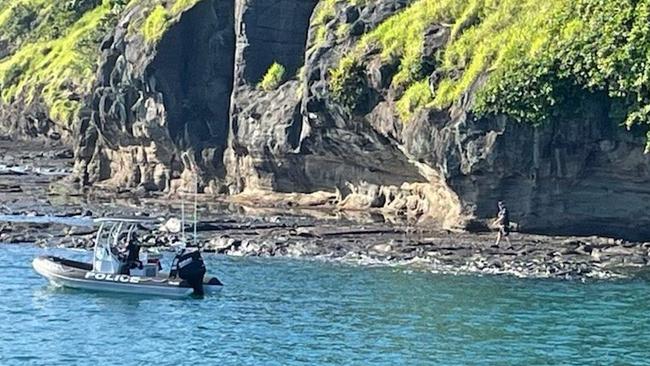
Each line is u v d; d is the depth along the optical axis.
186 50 97.88
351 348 42.59
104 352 41.66
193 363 40.34
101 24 163.62
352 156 81.50
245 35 92.31
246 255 64.12
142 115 99.44
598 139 66.00
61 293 52.22
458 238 67.38
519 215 68.38
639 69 64.31
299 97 86.12
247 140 90.00
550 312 48.72
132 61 99.62
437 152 70.38
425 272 58.12
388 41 77.31
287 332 45.00
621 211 66.88
